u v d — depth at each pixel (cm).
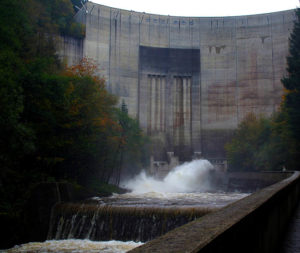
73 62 8694
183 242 292
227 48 10331
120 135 5369
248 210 478
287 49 9756
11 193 2630
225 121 10131
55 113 3322
